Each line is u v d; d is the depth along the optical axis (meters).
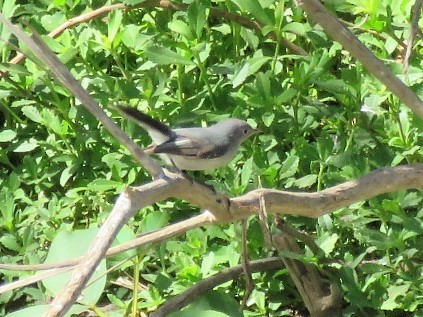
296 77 9.47
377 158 9.03
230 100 10.03
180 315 7.97
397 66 8.99
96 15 10.49
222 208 7.15
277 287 8.91
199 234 9.10
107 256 7.45
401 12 9.15
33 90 10.43
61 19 10.80
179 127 9.62
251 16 10.38
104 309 9.20
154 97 9.63
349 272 8.52
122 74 10.59
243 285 9.10
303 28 9.60
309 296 8.61
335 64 10.65
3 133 10.23
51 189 10.59
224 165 9.17
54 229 9.90
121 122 9.95
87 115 10.04
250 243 8.98
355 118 9.39
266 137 9.55
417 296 8.36
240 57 10.50
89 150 10.30
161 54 9.26
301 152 9.40
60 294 5.42
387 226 8.84
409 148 8.95
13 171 10.67
